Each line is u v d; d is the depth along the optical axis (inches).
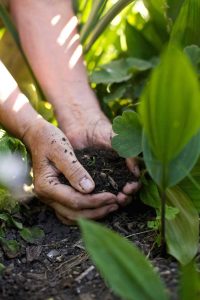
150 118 22.1
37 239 32.5
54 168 32.7
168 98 20.8
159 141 23.0
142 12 53.6
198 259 28.4
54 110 37.7
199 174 31.3
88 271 28.6
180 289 22.9
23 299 26.8
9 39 42.1
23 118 34.2
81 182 31.3
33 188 34.5
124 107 42.7
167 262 28.1
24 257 31.1
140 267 20.8
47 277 29.1
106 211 32.4
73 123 36.6
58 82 38.0
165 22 43.6
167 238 28.5
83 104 37.3
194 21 37.8
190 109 20.7
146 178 33.0
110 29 48.7
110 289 26.5
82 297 26.4
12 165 33.3
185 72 19.3
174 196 31.2
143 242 30.7
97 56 47.4
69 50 38.6
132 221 32.8
